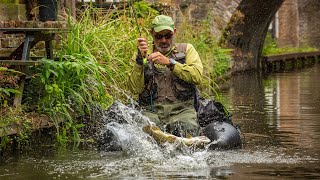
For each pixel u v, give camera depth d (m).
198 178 7.35
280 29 44.16
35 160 8.47
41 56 11.18
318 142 9.59
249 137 10.05
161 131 8.61
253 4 29.12
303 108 13.98
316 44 48.41
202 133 9.01
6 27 10.67
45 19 12.46
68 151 9.05
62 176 7.57
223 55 23.47
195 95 9.24
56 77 10.27
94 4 15.37
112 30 12.49
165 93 9.16
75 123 10.13
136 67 9.07
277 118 12.33
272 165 8.01
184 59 9.09
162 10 17.52
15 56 10.41
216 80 21.72
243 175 7.50
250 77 25.62
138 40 9.05
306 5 48.50
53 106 10.07
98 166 8.02
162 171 7.70
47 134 10.15
